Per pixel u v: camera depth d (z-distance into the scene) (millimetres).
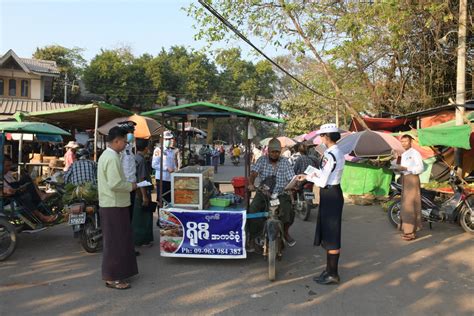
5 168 6477
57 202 6941
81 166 6738
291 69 24156
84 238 6285
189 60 47312
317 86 16984
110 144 4922
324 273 5121
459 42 10727
